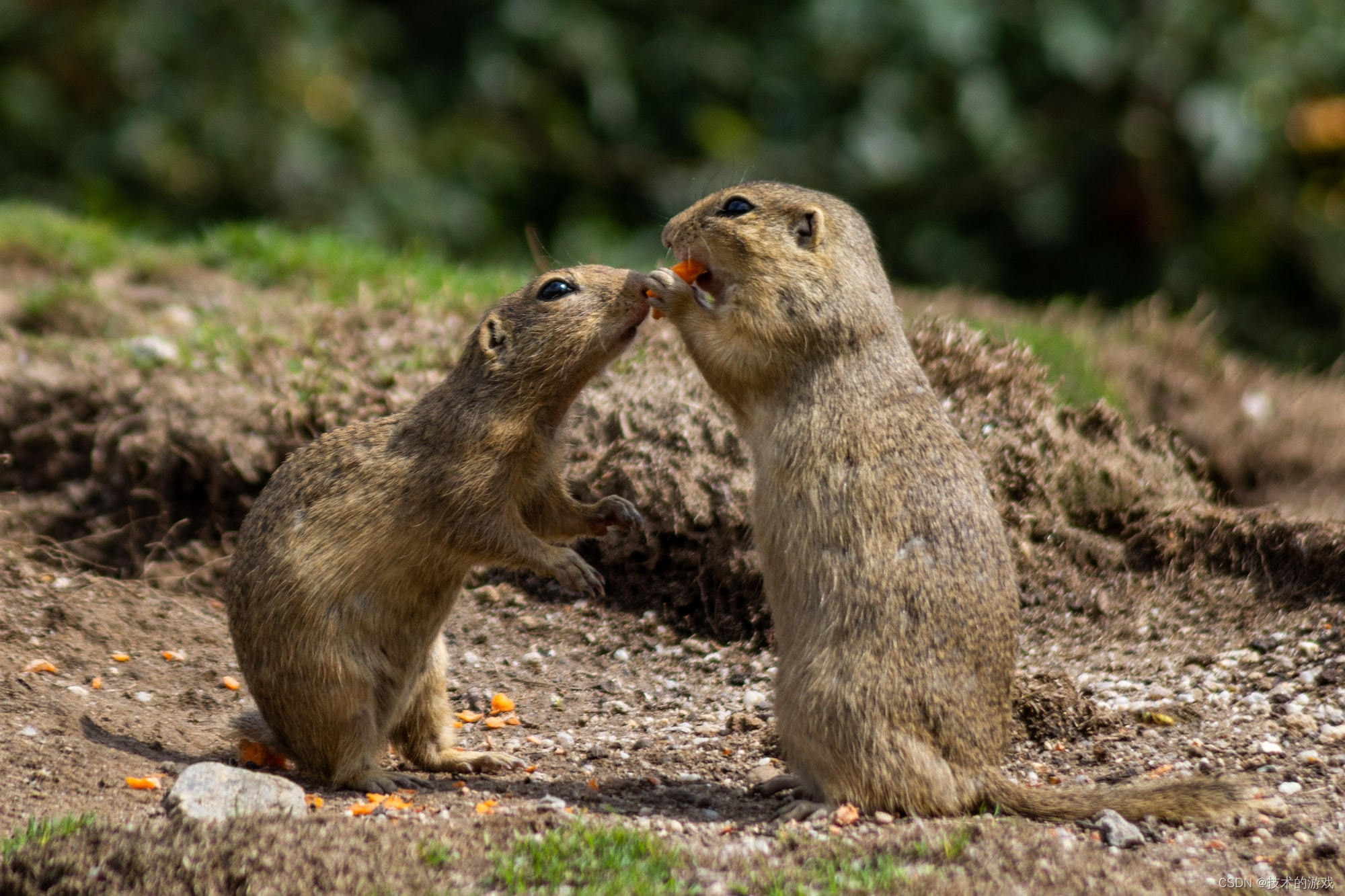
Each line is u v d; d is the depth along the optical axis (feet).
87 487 41.91
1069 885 21.66
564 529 30.68
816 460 27.27
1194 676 35.09
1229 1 69.97
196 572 40.01
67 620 36.32
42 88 73.97
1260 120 69.82
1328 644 35.73
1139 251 74.13
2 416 43.19
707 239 28.68
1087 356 47.01
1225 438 44.47
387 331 46.03
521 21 73.36
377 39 77.46
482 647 38.55
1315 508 42.01
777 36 74.49
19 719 29.68
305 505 28.30
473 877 21.80
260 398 42.19
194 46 74.84
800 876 21.80
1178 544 39.93
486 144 76.43
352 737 28.07
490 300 48.62
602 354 29.43
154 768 27.91
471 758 30.53
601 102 73.51
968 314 51.93
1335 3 71.77
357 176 74.13
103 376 43.55
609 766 30.94
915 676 25.84
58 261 55.57
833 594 26.50
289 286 54.08
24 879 21.59
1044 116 72.49
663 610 39.58
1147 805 25.18
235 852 21.93
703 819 26.37
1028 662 37.27
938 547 26.40
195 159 74.79
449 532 28.35
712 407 41.04
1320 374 66.64
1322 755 29.17
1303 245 75.36
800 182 70.64
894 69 69.26
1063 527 40.37
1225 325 73.72
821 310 27.96
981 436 41.47
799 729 26.37
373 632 28.45
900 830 23.95
